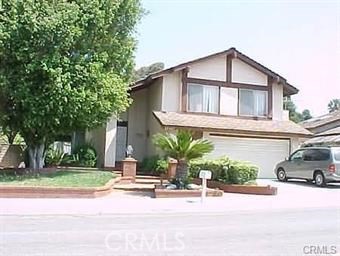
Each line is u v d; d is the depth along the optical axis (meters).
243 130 25.47
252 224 11.50
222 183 20.05
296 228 10.94
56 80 17.14
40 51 17.45
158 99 26.52
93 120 19.36
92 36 18.98
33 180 16.95
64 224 10.92
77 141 27.30
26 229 10.09
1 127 20.98
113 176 20.05
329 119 46.25
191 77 26.47
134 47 22.25
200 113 26.39
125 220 11.87
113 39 20.52
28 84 17.47
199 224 11.34
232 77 27.22
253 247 8.53
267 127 26.52
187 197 17.11
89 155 25.11
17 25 16.92
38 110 17.78
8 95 17.91
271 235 9.88
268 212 14.21
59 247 8.20
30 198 15.12
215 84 26.83
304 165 23.67
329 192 20.11
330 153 22.47
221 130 25.02
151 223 11.37
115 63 21.14
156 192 16.77
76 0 18.30
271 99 27.94
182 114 25.95
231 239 9.30
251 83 27.58
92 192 15.94
